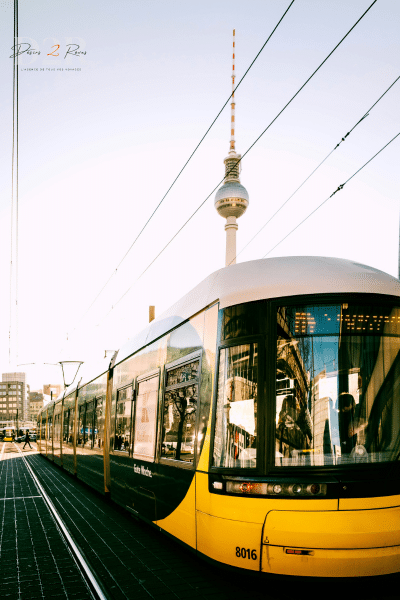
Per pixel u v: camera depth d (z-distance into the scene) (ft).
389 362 13.76
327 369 13.56
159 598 14.46
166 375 20.47
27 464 70.95
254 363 14.14
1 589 16.03
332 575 12.31
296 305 14.07
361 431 13.17
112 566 17.81
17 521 27.20
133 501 23.95
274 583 15.39
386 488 12.74
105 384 33.91
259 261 16.34
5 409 473.26
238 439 14.08
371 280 14.52
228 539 13.60
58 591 15.72
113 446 29.68
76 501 33.94
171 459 18.47
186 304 19.30
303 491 12.69
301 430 13.25
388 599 13.64
